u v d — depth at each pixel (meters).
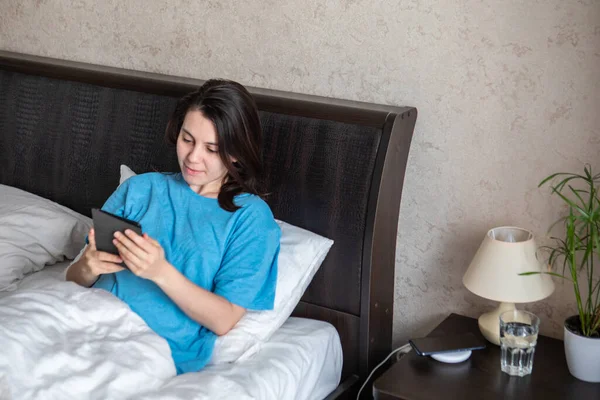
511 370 1.76
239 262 1.73
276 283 1.84
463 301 2.06
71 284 1.75
